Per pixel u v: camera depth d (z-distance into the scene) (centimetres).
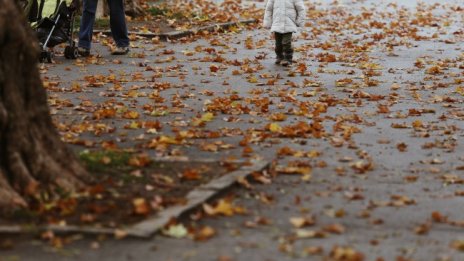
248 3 3103
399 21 2762
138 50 2016
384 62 1966
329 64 1922
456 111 1459
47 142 920
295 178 1023
